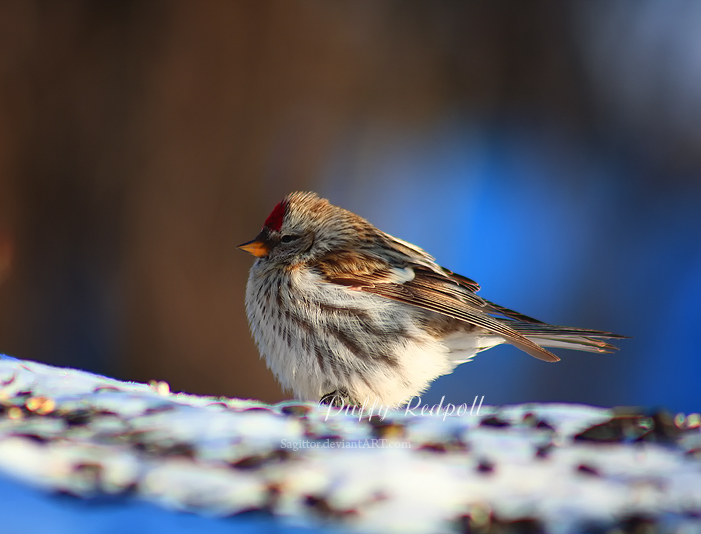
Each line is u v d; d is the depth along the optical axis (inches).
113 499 120.6
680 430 122.8
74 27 133.3
